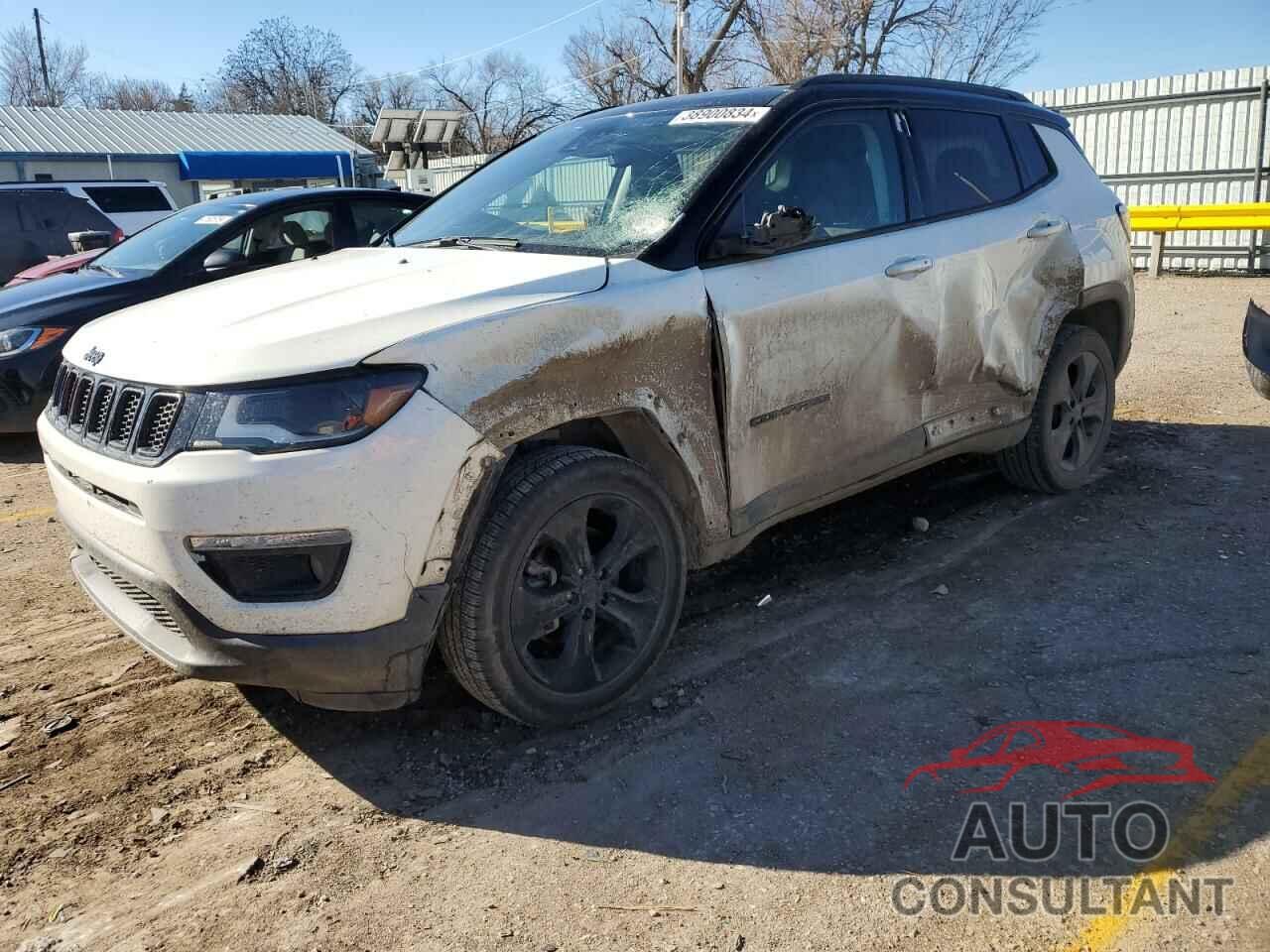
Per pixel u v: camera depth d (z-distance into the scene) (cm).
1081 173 518
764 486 361
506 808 283
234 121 3825
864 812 274
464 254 361
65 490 316
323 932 238
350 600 268
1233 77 1505
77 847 271
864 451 394
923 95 442
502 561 288
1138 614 381
